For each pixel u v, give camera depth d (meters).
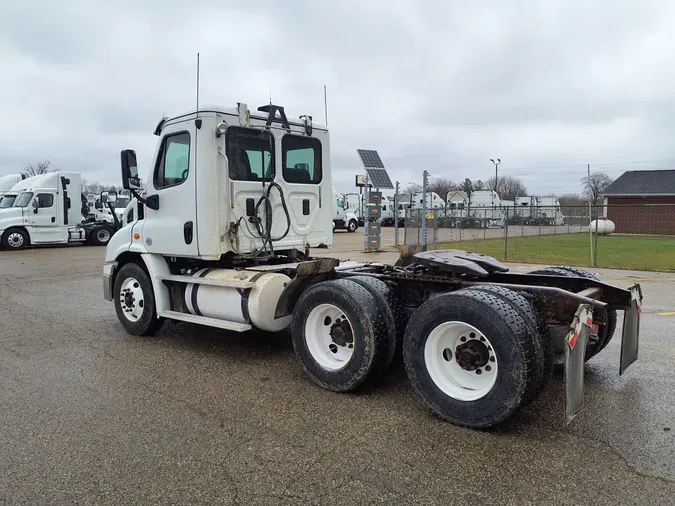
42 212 22.36
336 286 4.57
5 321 7.79
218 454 3.50
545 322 3.99
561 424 3.94
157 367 5.42
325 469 3.29
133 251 6.55
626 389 4.68
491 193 47.94
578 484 3.10
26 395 4.63
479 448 3.56
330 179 6.97
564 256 17.20
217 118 5.66
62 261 17.06
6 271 14.34
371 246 18.20
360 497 2.98
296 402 4.42
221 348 6.15
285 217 6.35
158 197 6.19
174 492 3.05
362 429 3.88
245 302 5.45
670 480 3.13
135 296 6.66
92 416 4.15
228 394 4.62
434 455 3.46
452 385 4.01
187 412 4.21
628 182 37.69
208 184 5.64
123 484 3.14
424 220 16.23
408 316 4.78
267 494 3.02
